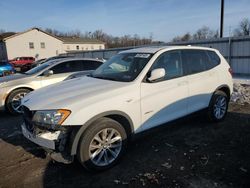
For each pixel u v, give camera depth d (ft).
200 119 18.74
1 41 168.55
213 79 17.25
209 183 10.82
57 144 11.19
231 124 18.13
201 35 179.63
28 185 11.12
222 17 78.18
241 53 60.34
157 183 10.93
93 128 11.30
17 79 23.91
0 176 11.91
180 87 14.88
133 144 14.93
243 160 12.80
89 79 14.66
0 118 22.34
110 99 11.91
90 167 11.50
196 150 14.05
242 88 30.71
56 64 26.00
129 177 11.48
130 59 14.87
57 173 12.02
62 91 12.92
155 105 13.67
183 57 15.64
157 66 14.01
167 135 16.24
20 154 14.23
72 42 217.56
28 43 169.58
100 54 104.42
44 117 11.27
